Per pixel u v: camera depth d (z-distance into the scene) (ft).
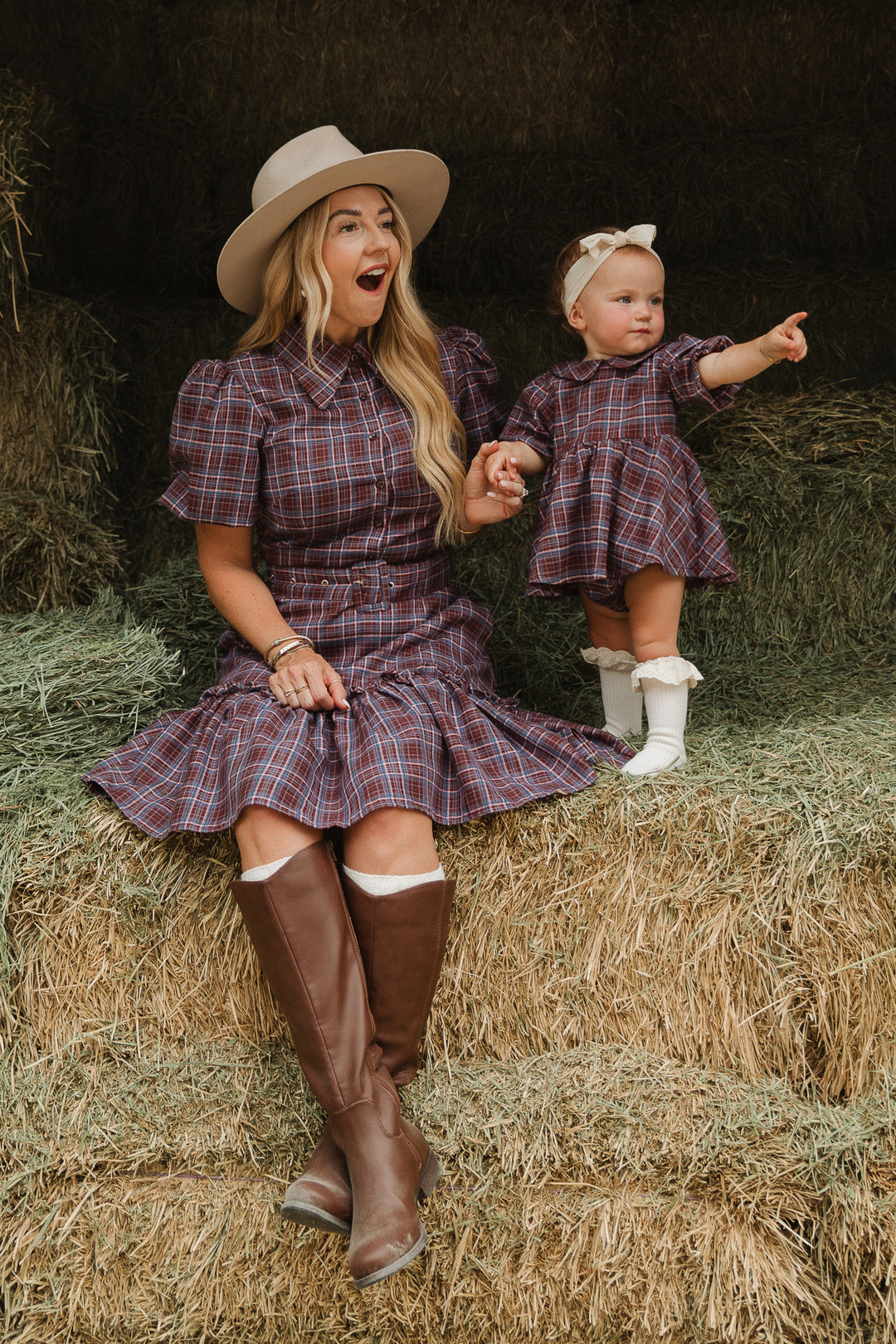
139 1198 4.79
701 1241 4.54
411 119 10.00
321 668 5.44
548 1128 4.74
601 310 6.03
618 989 5.16
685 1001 5.09
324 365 5.75
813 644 7.90
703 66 9.93
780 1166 4.58
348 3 9.63
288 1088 5.00
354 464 5.72
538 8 9.74
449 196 9.50
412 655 5.76
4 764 5.57
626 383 6.00
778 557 7.82
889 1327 4.39
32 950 5.16
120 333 8.67
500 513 6.01
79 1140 4.83
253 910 4.77
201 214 9.80
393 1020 4.89
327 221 5.59
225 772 5.12
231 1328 4.72
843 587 7.84
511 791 5.18
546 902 5.19
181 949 5.24
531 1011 5.22
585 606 6.46
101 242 9.70
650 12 9.84
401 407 5.88
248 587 5.81
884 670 7.39
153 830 5.14
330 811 4.96
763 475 7.68
